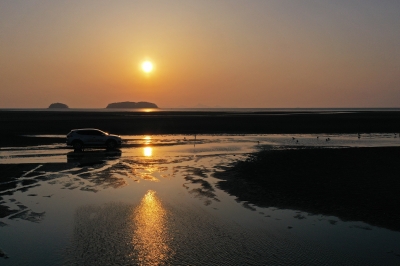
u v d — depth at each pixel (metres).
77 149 33.22
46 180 19.41
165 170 22.31
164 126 65.94
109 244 10.77
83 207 14.49
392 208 14.16
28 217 13.26
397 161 25.28
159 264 9.48
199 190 17.19
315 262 9.58
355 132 55.91
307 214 13.60
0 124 69.38
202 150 32.41
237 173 21.22
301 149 33.16
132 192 16.83
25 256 9.95
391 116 114.56
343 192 16.59
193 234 11.59
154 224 12.52
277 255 10.01
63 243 10.85
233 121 83.00
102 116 116.75
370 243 10.86
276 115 125.81
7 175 20.73
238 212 13.87
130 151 31.86
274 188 17.45
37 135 48.31
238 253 10.14
